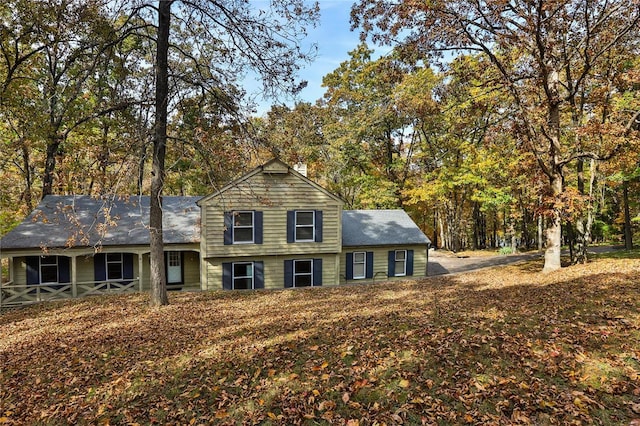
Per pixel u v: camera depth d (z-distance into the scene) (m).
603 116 17.11
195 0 11.31
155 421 5.22
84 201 19.00
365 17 14.12
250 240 18.52
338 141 30.36
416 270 22.12
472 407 4.71
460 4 13.34
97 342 8.91
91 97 20.47
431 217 43.78
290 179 18.84
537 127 15.73
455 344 6.66
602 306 8.39
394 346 6.89
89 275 17.95
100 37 12.05
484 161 25.80
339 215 19.77
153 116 11.77
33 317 12.37
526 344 6.38
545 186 15.19
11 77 16.39
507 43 14.09
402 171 34.62
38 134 16.98
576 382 5.02
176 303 13.32
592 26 14.30
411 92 28.38
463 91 20.33
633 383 4.89
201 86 12.05
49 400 6.10
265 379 6.09
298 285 19.34
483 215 41.06
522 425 4.25
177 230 18.58
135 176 11.48
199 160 12.27
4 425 5.41
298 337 8.10
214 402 5.57
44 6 12.70
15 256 15.69
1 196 23.38
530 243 42.47
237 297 14.52
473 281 16.22
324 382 5.76
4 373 7.31
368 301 12.41
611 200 31.34
